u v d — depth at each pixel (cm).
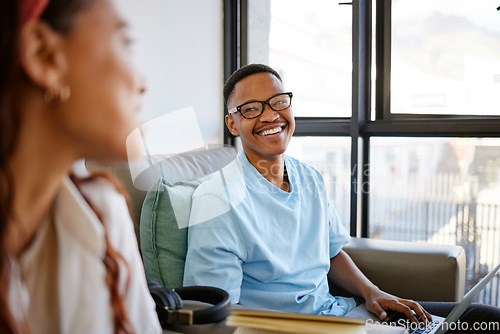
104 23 31
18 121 29
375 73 207
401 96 204
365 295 116
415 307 106
